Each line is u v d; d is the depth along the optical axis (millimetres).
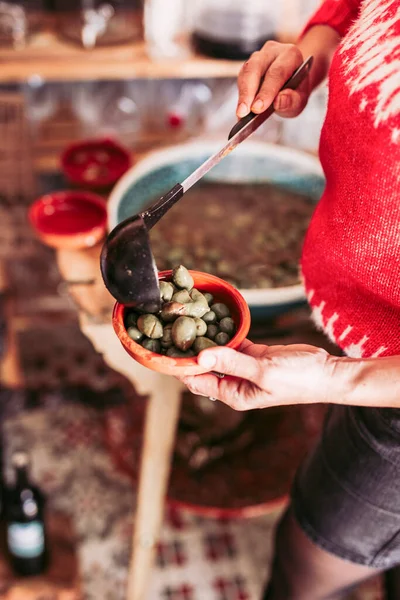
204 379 839
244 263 1543
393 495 1031
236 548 1875
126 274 765
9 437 2055
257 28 1854
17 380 1999
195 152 1665
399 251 835
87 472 2002
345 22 1135
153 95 2143
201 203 1730
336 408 1128
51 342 2252
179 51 1921
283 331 1349
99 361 2242
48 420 2113
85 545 1846
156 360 780
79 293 1348
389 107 774
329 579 1219
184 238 1607
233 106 2078
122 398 2170
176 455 1790
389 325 906
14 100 1896
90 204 1542
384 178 801
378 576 1788
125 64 1861
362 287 919
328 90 899
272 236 1631
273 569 1333
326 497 1115
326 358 809
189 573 1813
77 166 1711
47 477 1979
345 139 847
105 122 2096
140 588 1687
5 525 1620
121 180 1525
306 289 1042
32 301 2211
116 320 826
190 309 827
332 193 939
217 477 1759
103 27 1911
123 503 1944
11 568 1585
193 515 1940
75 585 1568
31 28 1931
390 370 790
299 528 1193
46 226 1480
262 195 1771
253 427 1862
